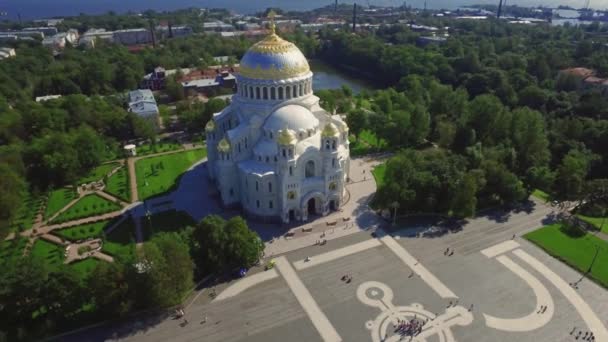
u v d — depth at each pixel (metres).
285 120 115.75
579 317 84.12
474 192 111.25
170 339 80.19
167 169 148.88
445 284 93.06
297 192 113.81
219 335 81.00
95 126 173.75
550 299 88.62
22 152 141.12
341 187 119.69
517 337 80.00
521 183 125.31
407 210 118.81
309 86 126.56
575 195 121.38
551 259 100.38
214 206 124.94
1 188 114.50
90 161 145.62
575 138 150.25
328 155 113.25
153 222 116.25
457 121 160.25
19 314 80.25
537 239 107.50
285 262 100.38
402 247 105.38
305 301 88.88
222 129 132.75
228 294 90.88
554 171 132.88
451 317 84.44
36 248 106.88
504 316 84.56
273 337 80.50
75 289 81.94
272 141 117.00
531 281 93.56
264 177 111.50
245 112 123.25
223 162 117.75
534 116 142.62
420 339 79.69
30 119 166.12
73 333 81.81
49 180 138.38
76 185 136.88
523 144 137.38
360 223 115.44
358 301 88.75
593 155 138.38
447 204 116.56
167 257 85.38
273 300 89.25
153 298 82.62
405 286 92.69
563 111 183.62
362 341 79.31
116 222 117.44
